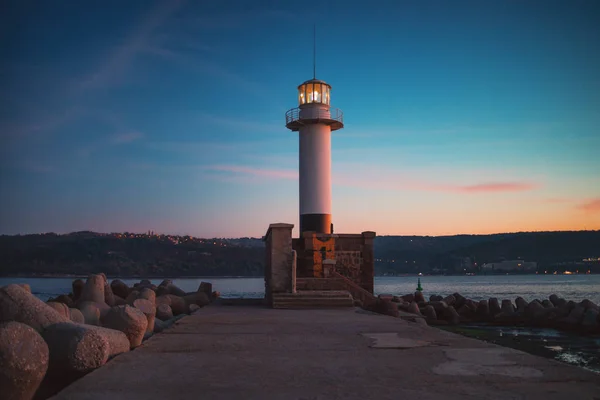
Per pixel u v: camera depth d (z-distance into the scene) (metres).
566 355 17.23
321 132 29.83
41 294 77.56
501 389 4.42
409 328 9.32
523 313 27.12
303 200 29.64
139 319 7.69
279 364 5.71
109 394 4.34
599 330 22.53
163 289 23.88
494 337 21.67
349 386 4.61
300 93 30.28
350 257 25.59
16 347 4.53
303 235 24.89
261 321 10.80
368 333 8.54
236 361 5.92
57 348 5.65
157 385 4.69
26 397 4.63
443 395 4.24
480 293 95.62
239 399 4.17
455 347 6.88
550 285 149.12
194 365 5.67
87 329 5.85
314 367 5.52
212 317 11.90
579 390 4.37
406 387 4.54
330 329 9.19
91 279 14.16
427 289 126.75
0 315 6.19
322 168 29.67
